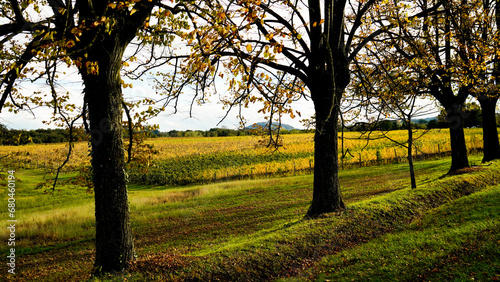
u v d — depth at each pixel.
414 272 6.19
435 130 52.75
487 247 6.57
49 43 5.29
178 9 6.99
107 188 6.79
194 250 10.08
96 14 6.33
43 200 25.97
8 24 6.32
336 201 10.89
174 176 40.03
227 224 13.86
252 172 38.16
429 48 16.02
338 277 6.55
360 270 6.71
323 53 9.70
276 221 12.83
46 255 11.57
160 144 71.69
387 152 39.44
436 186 13.73
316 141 11.14
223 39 5.83
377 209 10.73
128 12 6.74
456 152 18.97
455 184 14.14
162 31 8.66
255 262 7.31
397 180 21.25
